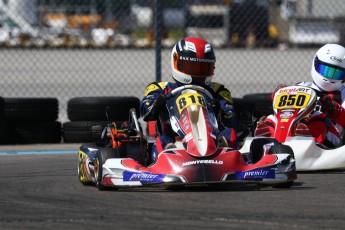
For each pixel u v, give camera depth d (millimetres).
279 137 24125
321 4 86688
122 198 18281
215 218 15625
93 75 62406
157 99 20234
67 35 86188
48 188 20547
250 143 21188
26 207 17234
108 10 87500
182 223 15148
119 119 32781
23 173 24016
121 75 62781
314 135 25156
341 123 26031
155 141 20609
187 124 19406
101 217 15844
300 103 24250
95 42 87375
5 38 86188
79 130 32906
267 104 33125
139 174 18578
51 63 72500
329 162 23984
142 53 82000
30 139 32875
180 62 20625
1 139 32625
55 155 29094
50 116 33281
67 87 54219
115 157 19344
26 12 86938
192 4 83375
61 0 87188
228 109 20875
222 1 77375
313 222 15281
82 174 21359
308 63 71500
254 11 74125
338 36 88750
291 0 86750
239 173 18453
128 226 14891
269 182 18812
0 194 19406
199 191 19359
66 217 15898
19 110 32656
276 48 88000
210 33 85250
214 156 18641
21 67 69000
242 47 85250
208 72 20703
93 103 32750
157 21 35594
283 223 15156
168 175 18281
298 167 23922
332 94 26328
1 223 15305
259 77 61469
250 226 14852
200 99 19891
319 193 19141
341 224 15102
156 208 16812
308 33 88938
